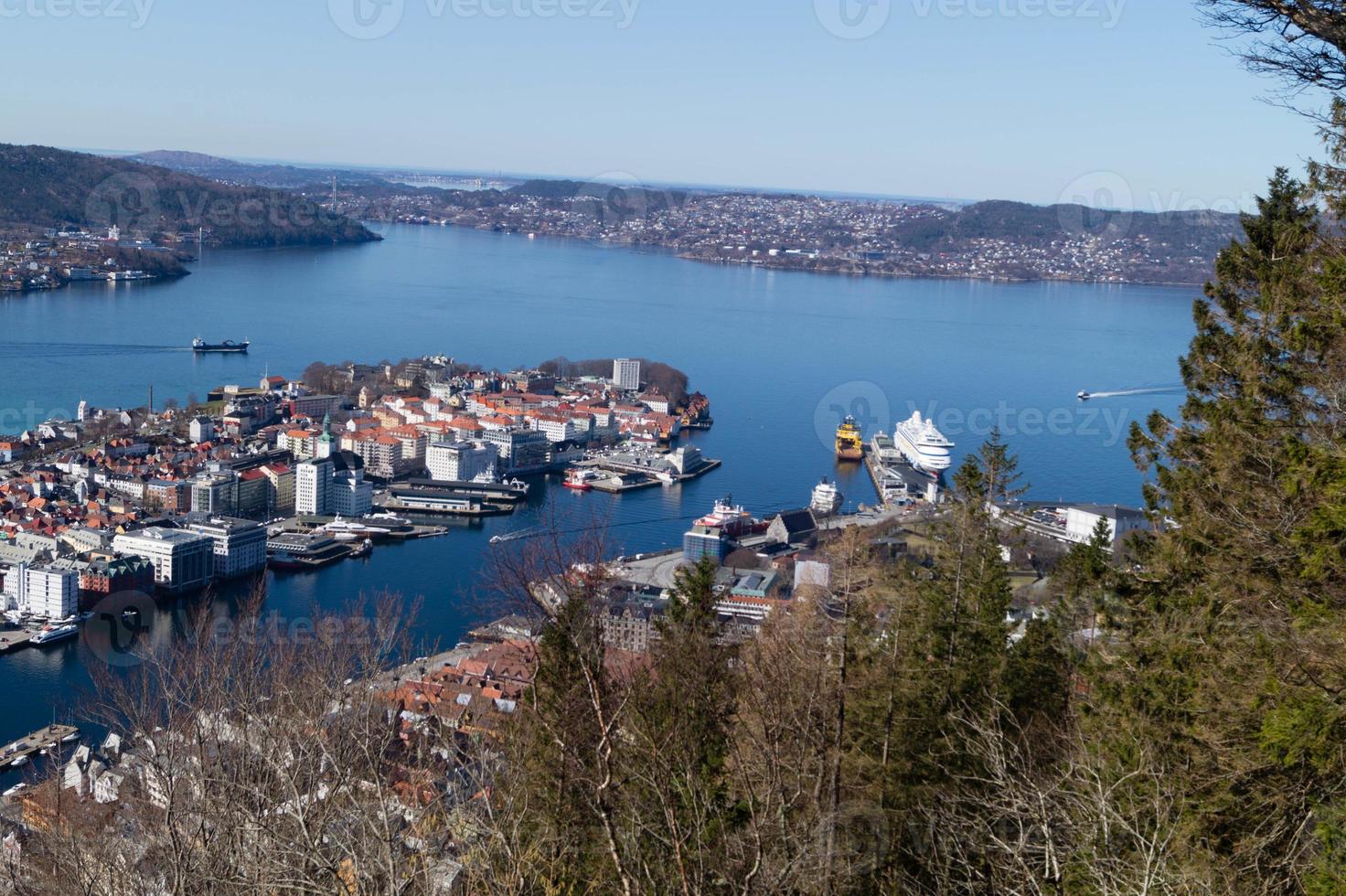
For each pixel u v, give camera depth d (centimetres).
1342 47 1772
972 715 3192
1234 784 2188
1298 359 2645
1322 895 1747
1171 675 2645
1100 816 1948
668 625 3247
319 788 1941
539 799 2070
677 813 2044
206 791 1919
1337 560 1991
